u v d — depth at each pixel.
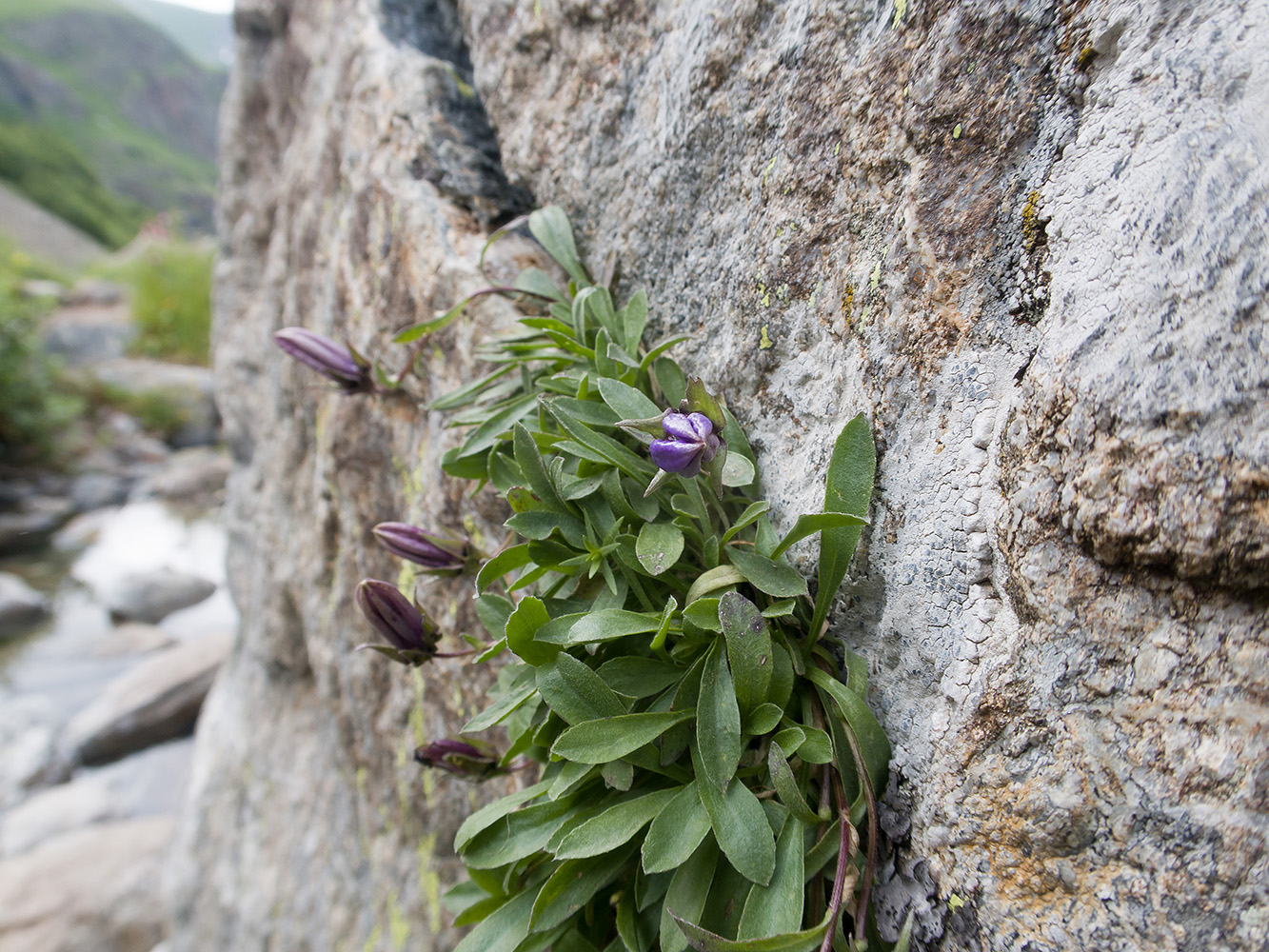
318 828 0.36
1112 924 0.11
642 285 0.21
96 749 0.89
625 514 0.17
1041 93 0.13
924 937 0.14
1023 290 0.13
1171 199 0.11
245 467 0.49
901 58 0.14
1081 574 0.12
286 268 0.38
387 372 0.27
